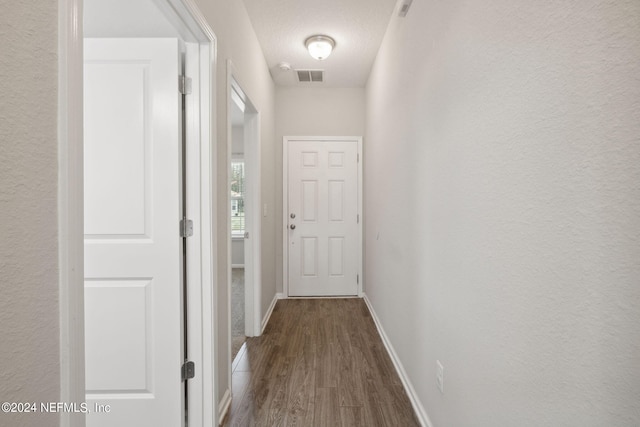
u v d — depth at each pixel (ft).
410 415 5.03
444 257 4.00
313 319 9.36
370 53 8.81
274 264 10.87
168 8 3.65
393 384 5.91
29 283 1.74
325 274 11.48
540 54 2.17
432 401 4.42
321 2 6.56
